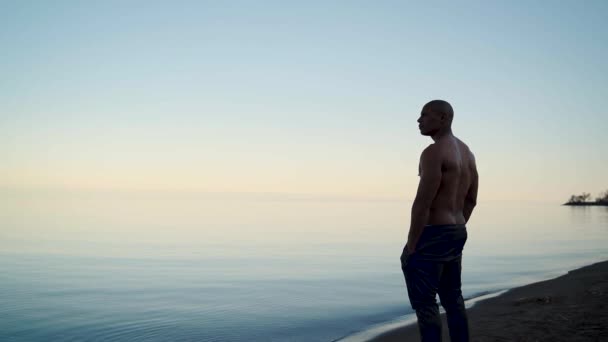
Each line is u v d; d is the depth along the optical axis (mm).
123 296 7426
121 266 11250
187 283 8773
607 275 7352
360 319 5625
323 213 59719
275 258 13086
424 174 2500
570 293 5746
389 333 4773
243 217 44750
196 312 6195
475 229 26516
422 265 2549
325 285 8453
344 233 24266
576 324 3842
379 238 20859
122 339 4902
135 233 22672
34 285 8414
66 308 6457
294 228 28797
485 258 12328
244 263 11969
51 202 83375
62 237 19406
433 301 2559
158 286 8422
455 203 2586
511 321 4258
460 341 2648
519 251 14211
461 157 2598
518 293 6523
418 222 2496
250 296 7402
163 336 5000
